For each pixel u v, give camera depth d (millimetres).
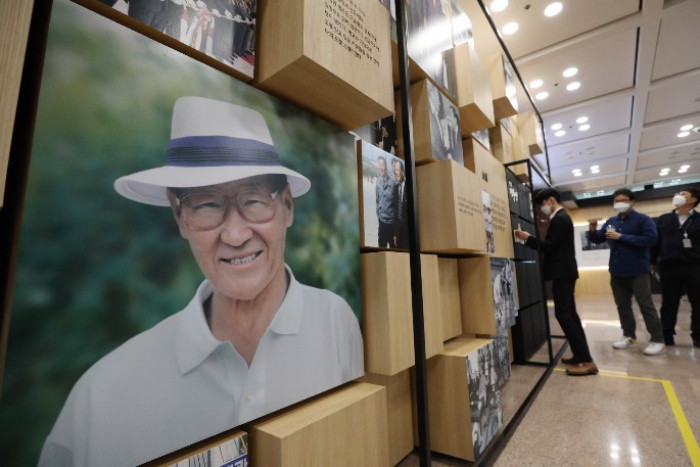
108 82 573
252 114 816
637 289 3098
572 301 2617
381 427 1023
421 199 1548
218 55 772
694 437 1522
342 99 981
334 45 882
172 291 628
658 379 2307
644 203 9781
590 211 10555
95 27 566
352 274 1074
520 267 2916
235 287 735
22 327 464
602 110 5070
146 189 606
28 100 530
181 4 712
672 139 6219
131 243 579
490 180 2320
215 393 676
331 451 833
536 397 2068
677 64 3953
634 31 3387
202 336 667
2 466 436
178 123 667
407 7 1468
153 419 582
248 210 776
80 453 500
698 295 3139
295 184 907
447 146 1664
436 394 1451
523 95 4387
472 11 2525
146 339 586
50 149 504
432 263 1414
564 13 3154
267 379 778
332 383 951
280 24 844
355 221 1109
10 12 483
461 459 1381
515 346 2854
